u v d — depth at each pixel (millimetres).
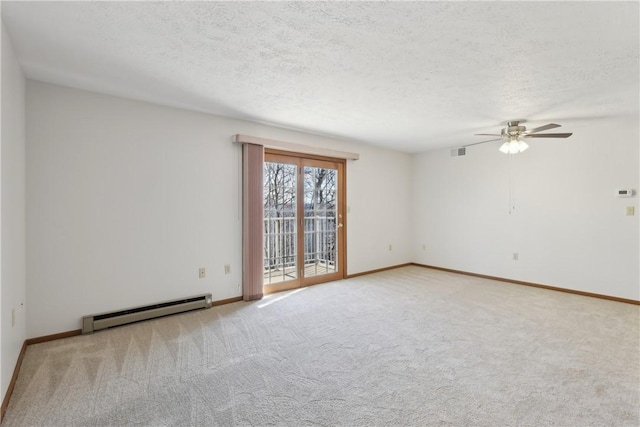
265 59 2352
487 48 2160
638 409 1850
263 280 4172
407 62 2381
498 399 1949
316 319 3330
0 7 1716
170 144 3443
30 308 2697
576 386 2086
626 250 3920
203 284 3699
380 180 5781
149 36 2041
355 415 1809
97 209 3016
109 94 3061
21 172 2486
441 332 2986
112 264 3100
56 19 1846
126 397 1984
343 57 2311
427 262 6152
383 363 2402
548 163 4562
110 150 3080
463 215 5566
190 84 2826
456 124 4125
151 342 2768
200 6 1727
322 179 4949
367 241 5582
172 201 3463
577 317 3389
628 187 3896
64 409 1865
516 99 3154
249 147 3938
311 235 4812
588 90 2898
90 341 2781
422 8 1729
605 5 1677
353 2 1682
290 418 1785
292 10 1757
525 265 4797
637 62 2344
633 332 2975
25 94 2650
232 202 3928
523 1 1652
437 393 2016
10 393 1984
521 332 2979
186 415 1819
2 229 1845
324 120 3965
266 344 2734
